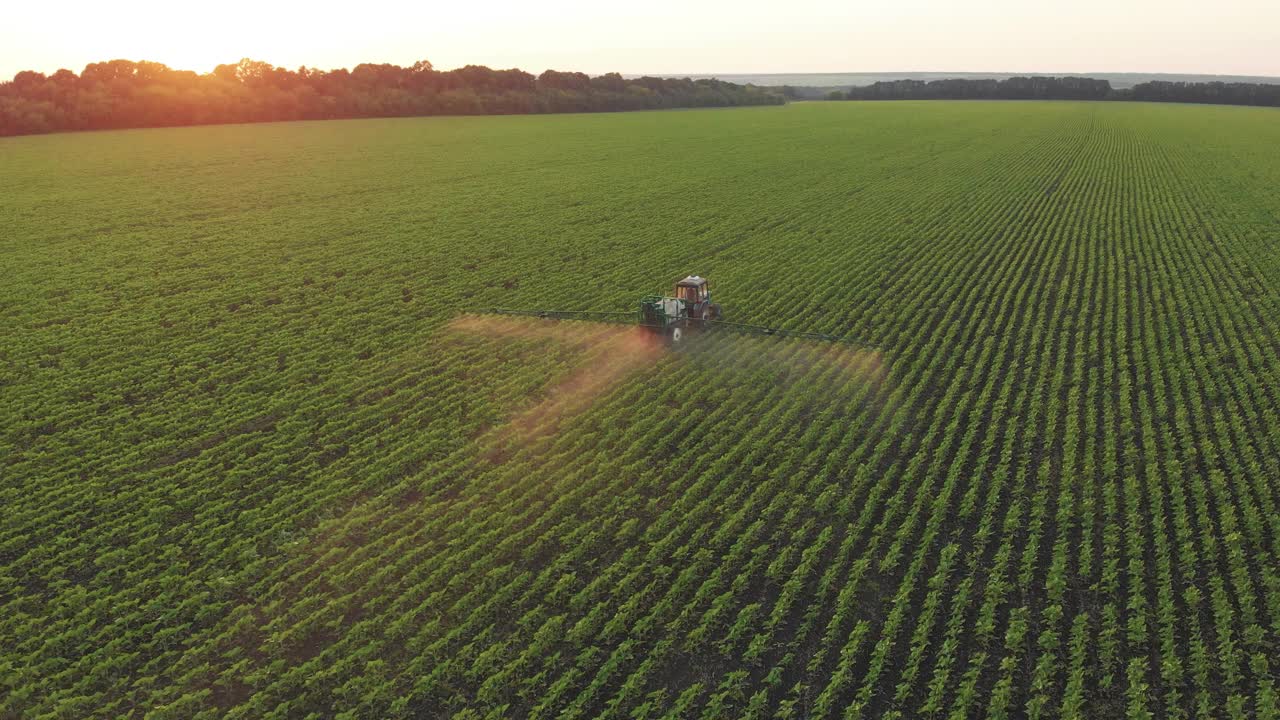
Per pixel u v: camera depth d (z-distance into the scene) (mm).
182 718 14898
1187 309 34844
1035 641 16234
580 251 47000
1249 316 34062
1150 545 19016
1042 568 18359
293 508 21125
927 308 36438
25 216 56031
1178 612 16797
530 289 39719
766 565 18812
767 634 16469
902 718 14617
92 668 15844
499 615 17422
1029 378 28766
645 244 48531
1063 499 20281
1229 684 14891
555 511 20875
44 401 27328
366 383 28969
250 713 15016
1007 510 20719
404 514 20922
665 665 15969
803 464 22844
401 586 18328
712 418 25922
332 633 16953
